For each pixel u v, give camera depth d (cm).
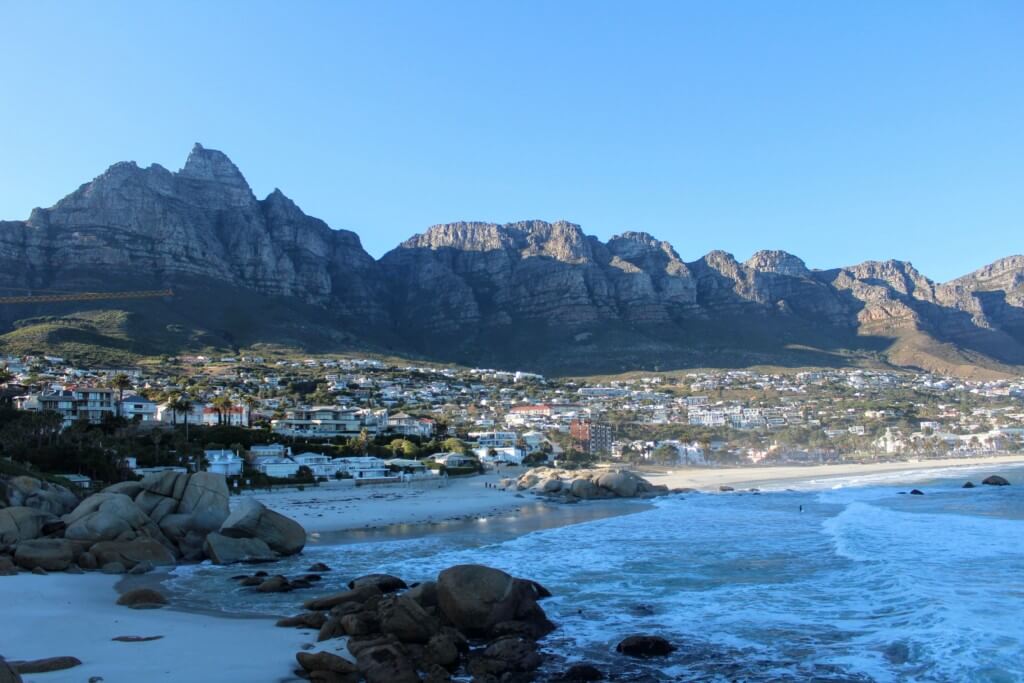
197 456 9969
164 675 1956
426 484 11400
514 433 18550
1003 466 15362
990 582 3116
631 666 2172
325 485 10262
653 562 3984
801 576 3469
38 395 12681
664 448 19662
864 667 2111
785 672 2095
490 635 2459
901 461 19138
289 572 3897
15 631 2445
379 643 2186
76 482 7475
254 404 16450
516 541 5069
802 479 12694
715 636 2475
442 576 2583
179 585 3491
